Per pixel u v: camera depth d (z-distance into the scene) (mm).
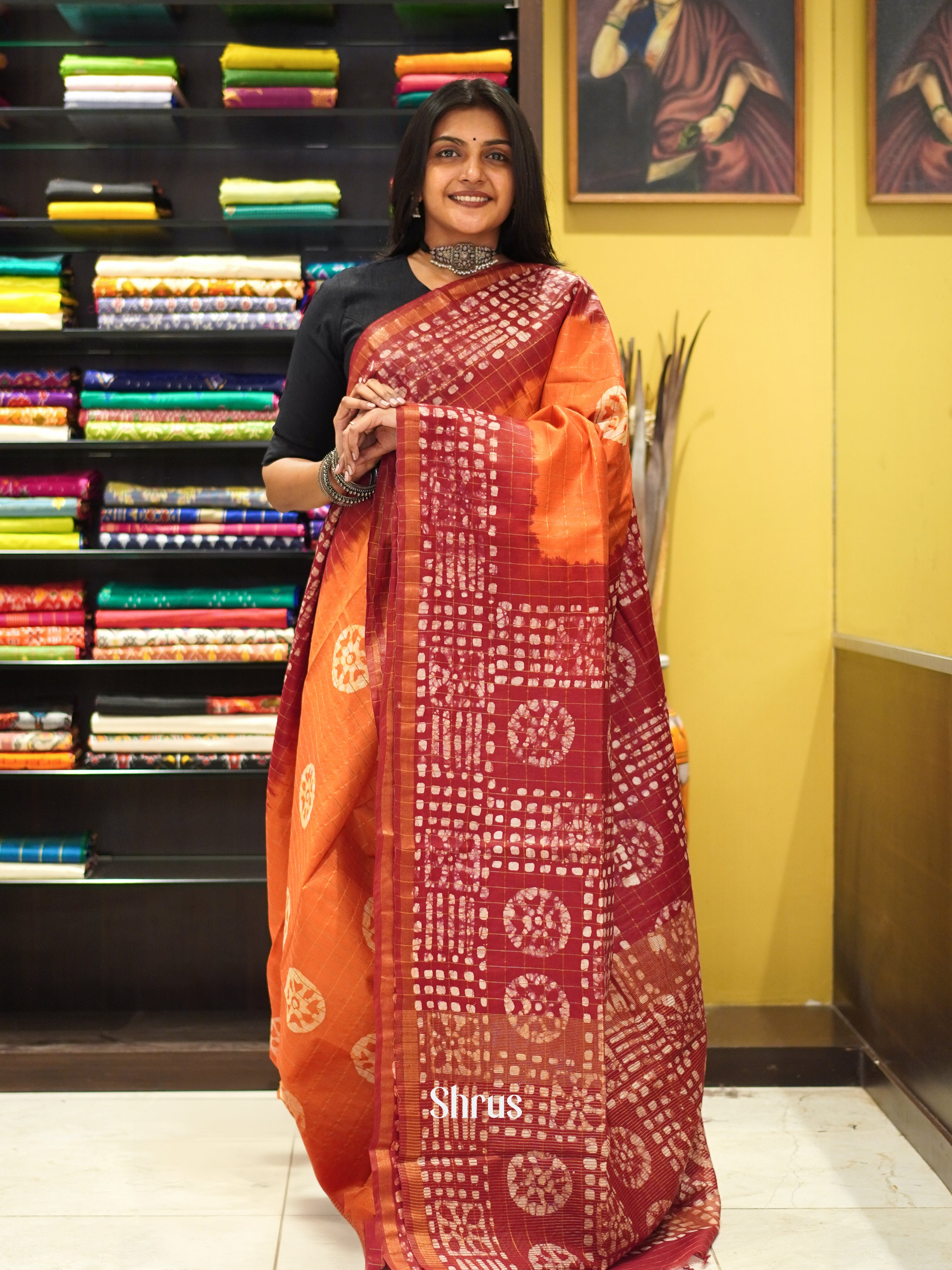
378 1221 1589
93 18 2531
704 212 2672
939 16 2176
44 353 2715
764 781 2740
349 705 1719
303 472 1838
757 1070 2445
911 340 2135
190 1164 2084
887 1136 2189
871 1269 1723
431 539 1646
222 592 2598
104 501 2641
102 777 2783
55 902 2783
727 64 2639
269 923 2055
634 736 1777
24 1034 2594
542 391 1792
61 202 2523
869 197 2426
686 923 1774
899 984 2277
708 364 2689
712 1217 1681
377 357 1743
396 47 2650
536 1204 1602
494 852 1637
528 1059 1616
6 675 2768
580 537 1657
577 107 2646
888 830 2354
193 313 2521
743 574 2717
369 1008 1705
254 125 2590
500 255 1896
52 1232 1840
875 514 2385
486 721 1647
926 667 2092
